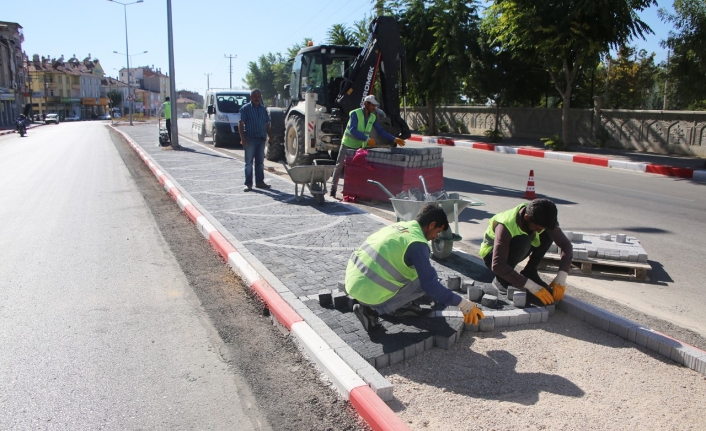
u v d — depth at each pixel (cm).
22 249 664
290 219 795
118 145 2420
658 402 329
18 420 314
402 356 377
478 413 316
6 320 452
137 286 536
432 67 2534
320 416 319
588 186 1207
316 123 1296
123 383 356
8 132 3969
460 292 488
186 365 380
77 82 9788
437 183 937
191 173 1305
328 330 405
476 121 2859
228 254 608
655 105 3131
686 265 616
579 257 573
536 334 422
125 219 838
